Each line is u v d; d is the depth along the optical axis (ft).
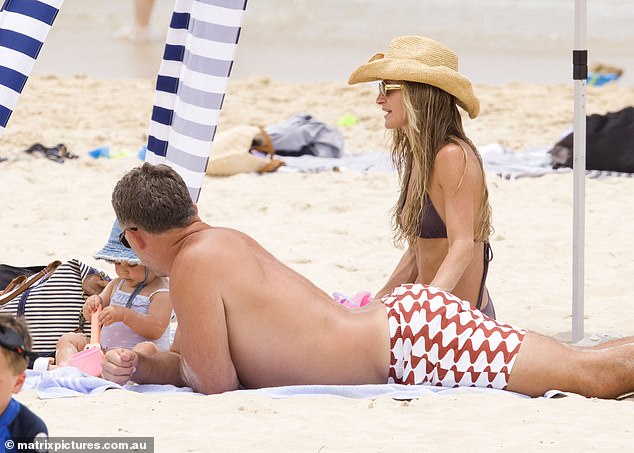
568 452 46.65
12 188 119.03
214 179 127.44
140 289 62.54
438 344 55.52
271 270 55.42
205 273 53.57
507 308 79.77
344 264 93.25
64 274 64.49
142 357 56.34
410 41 63.05
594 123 131.03
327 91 186.70
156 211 53.78
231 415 51.24
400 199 65.57
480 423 50.57
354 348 55.42
